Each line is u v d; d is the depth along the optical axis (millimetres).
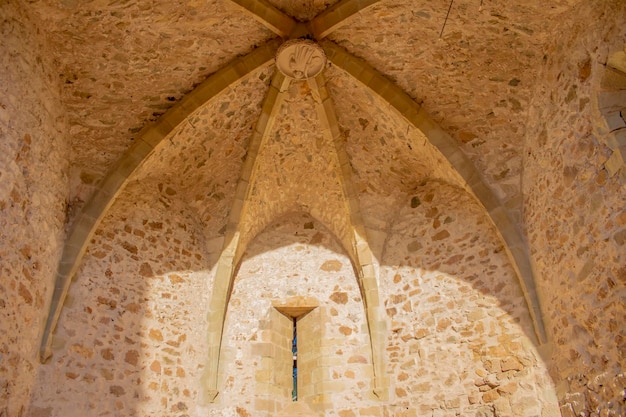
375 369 7879
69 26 6754
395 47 7645
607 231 5629
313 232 9258
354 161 8875
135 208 8094
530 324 6984
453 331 7520
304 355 8359
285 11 7641
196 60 7676
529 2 6504
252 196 8922
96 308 7043
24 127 6219
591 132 5984
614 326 5496
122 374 6934
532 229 7152
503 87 7539
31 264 6215
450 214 8352
